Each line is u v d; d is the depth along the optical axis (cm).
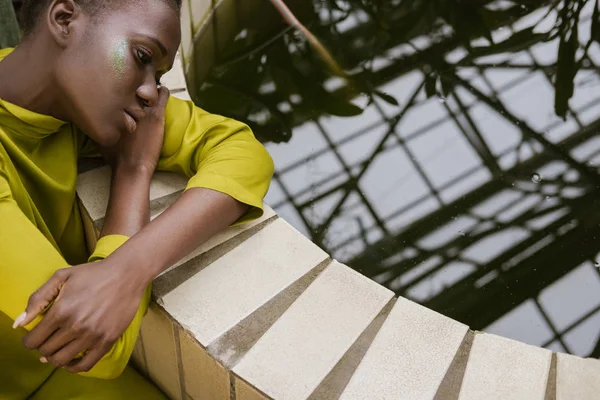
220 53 166
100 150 112
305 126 148
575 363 96
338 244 128
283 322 99
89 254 122
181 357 104
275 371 93
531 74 160
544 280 125
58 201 108
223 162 108
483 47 167
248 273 104
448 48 167
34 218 102
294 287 103
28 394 113
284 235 110
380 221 132
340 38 169
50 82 94
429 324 100
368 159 140
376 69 161
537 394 92
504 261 127
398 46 167
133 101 94
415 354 96
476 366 95
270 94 155
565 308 121
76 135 112
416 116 150
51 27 91
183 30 154
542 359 96
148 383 121
